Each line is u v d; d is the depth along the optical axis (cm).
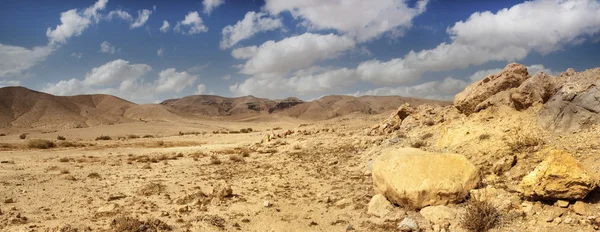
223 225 1098
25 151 3372
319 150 2500
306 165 2056
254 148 3047
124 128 8006
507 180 1153
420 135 1966
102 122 13812
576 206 892
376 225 1040
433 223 981
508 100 1688
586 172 893
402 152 1248
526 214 935
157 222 1092
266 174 1898
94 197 1495
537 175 946
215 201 1369
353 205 1247
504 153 1283
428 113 2655
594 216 847
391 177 1130
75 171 2122
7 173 2000
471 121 1711
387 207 1132
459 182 1071
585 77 1342
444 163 1114
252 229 1074
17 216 1198
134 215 1216
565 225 857
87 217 1205
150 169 2209
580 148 1155
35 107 14550
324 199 1355
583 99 1275
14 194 1521
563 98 1330
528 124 1429
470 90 1978
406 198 1084
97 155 3028
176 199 1443
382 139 2381
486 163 1281
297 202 1350
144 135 6788
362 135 2847
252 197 1437
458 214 1002
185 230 1057
